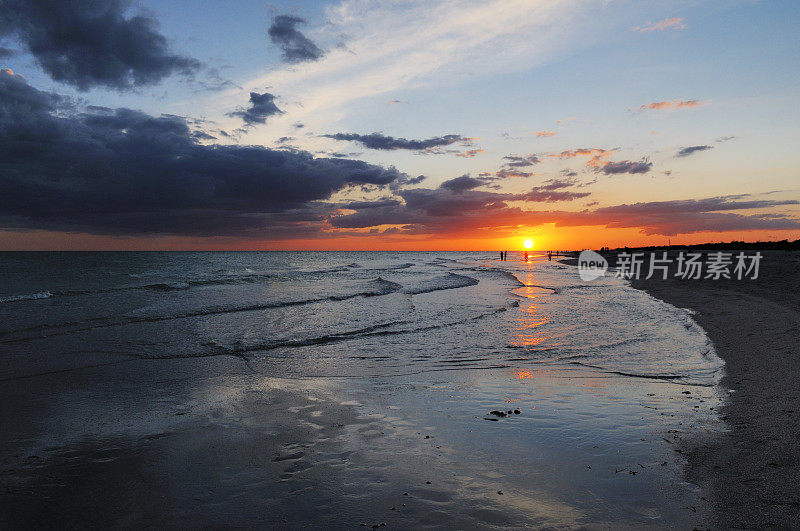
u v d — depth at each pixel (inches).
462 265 2539.4
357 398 251.3
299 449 181.3
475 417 216.5
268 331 451.5
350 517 128.6
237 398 252.4
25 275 1236.5
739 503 130.4
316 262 2792.8
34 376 293.7
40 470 163.8
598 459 165.3
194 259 2790.4
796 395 225.0
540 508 131.1
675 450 170.6
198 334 433.1
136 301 669.9
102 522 130.2
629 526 120.3
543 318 529.3
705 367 297.6
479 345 388.5
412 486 147.5
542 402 238.4
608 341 393.7
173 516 132.3
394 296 781.3
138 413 227.1
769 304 534.3
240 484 151.6
